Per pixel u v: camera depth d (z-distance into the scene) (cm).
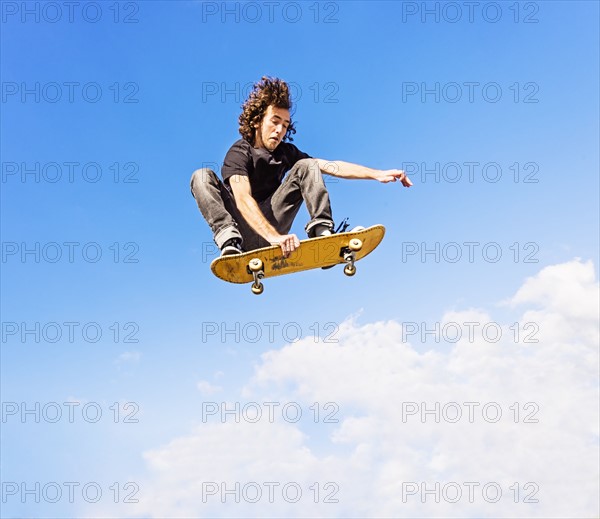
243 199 556
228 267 555
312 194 579
